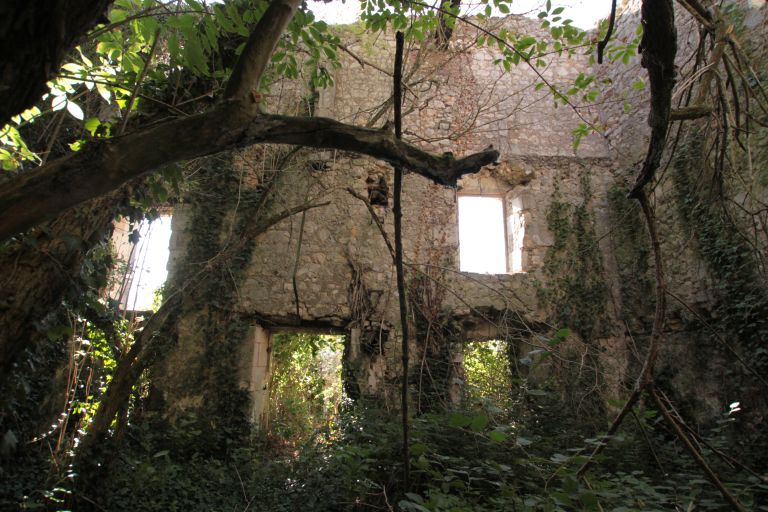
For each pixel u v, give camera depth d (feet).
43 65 4.01
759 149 16.72
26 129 14.94
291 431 23.41
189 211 22.52
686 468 12.58
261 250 22.40
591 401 19.63
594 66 26.14
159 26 8.21
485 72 25.79
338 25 24.73
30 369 8.79
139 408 19.52
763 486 8.55
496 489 9.95
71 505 11.42
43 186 4.62
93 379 18.12
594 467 11.64
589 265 22.85
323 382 28.68
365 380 20.62
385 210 23.38
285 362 26.58
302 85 24.23
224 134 5.09
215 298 21.36
